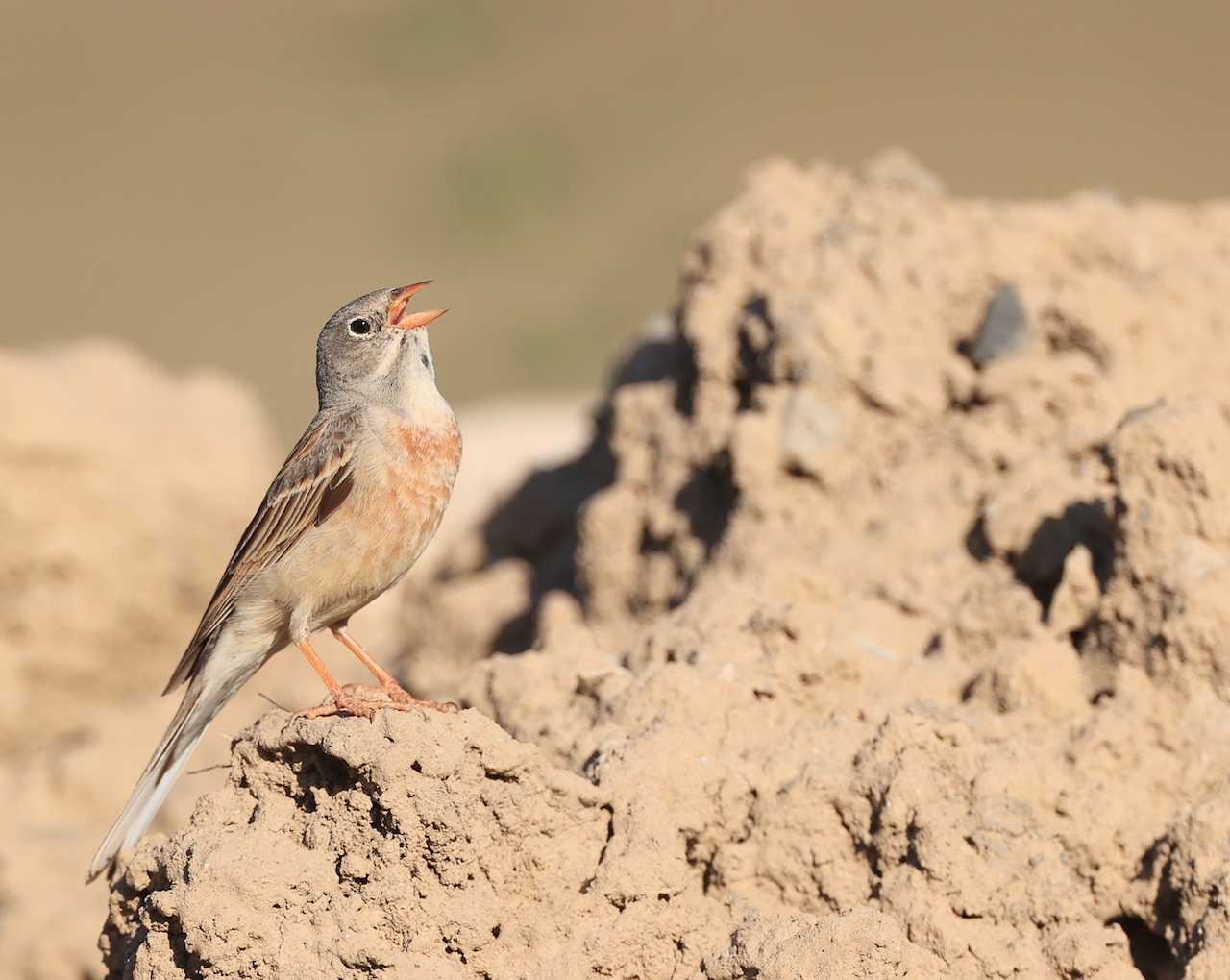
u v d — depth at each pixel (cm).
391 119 5869
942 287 1256
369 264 4809
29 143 5688
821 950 758
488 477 2222
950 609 1068
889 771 849
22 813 1433
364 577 986
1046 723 929
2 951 1248
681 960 800
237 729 1549
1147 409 1005
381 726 791
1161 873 829
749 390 1305
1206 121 5256
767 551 1182
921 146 5309
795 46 6231
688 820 845
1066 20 6219
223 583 1002
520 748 795
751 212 1390
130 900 841
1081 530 1048
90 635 1797
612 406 1612
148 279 4716
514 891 805
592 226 5006
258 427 2011
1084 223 1329
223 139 5747
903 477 1183
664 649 1026
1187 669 911
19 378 1809
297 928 767
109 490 1812
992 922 808
